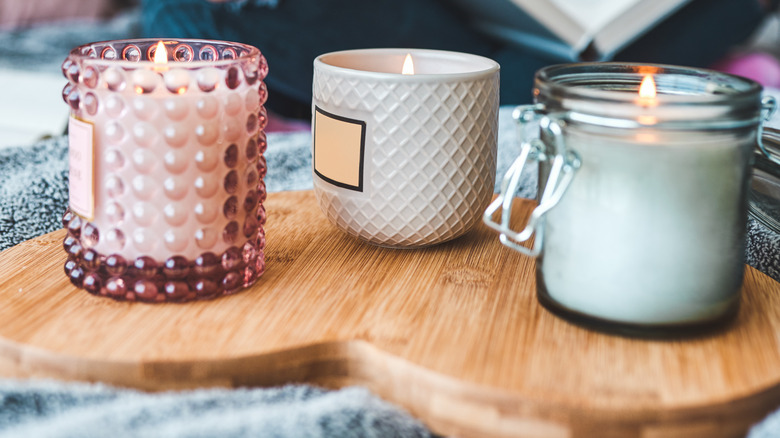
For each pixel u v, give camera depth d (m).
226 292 0.43
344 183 0.47
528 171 0.66
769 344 0.38
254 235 0.44
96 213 0.40
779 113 0.70
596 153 0.36
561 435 0.33
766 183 0.44
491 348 0.37
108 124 0.39
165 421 0.32
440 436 0.35
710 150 0.35
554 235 0.39
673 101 0.34
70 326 0.38
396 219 0.47
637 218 0.36
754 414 0.34
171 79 0.38
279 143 0.74
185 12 0.93
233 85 0.40
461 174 0.47
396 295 0.43
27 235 0.54
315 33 1.00
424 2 1.14
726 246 0.37
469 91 0.46
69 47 1.49
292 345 0.37
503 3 0.96
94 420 0.31
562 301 0.39
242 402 0.34
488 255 0.50
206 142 0.39
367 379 0.38
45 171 0.61
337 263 0.48
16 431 0.32
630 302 0.37
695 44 1.19
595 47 0.94
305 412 0.33
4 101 0.89
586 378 0.34
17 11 1.76
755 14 1.24
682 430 0.33
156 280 0.41
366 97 0.45
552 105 0.37
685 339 0.38
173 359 0.36
